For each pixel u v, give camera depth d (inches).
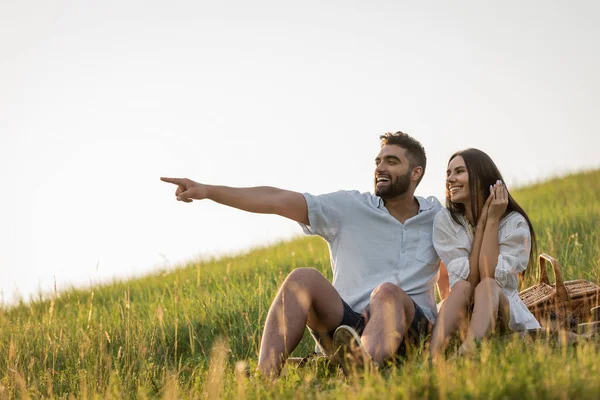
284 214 221.1
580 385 128.1
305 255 491.5
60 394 223.0
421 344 184.5
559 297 228.2
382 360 177.8
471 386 132.4
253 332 271.4
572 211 509.4
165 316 309.7
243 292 342.6
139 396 185.2
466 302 201.8
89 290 470.9
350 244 224.4
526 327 209.5
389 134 233.9
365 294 217.3
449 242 219.0
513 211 223.8
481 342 177.5
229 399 165.0
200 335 291.9
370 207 227.6
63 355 269.1
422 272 223.5
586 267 320.2
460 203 224.4
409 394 134.6
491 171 223.5
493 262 210.5
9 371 235.1
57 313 386.9
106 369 229.3
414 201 235.1
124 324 290.2
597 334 199.0
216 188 210.8
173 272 516.7
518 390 128.8
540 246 379.2
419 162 229.5
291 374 178.5
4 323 327.3
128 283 494.9
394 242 224.5
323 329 204.7
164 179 205.8
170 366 253.4
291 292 193.8
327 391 159.8
